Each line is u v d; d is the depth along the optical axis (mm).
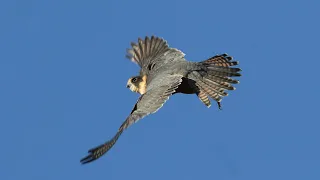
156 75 17688
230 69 17391
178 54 18375
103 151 13797
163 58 18422
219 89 17453
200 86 17578
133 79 18344
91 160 13625
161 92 16219
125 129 14562
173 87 16469
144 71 18453
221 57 17547
